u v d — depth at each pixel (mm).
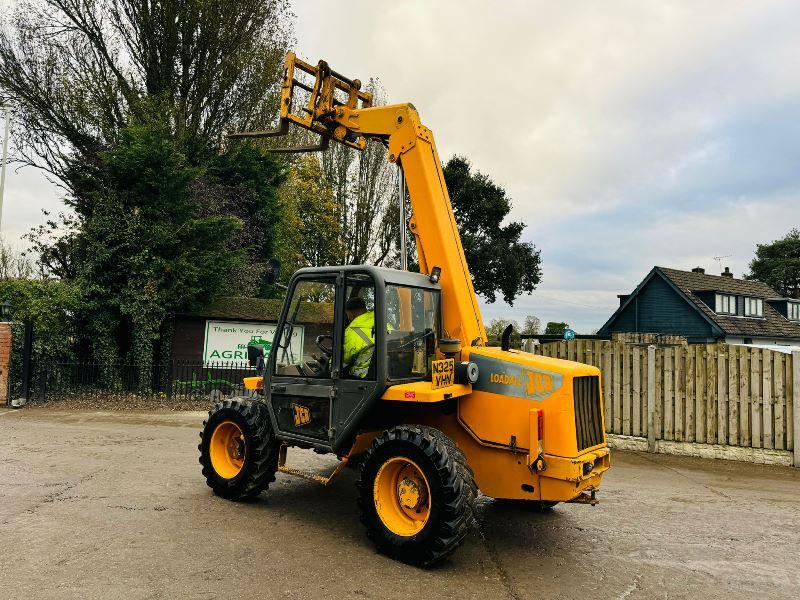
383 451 4418
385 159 28203
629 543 4961
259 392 6152
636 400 9211
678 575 4281
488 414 4664
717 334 28516
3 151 16328
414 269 24906
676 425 8852
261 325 15086
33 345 12164
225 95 18359
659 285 31156
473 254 30609
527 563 4422
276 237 20359
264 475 5488
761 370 8320
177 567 3982
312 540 4641
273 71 18344
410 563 4234
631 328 32500
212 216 14961
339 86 6312
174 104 16750
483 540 4926
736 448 8445
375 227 28438
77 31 16641
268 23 18734
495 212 31422
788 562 4598
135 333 13383
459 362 4680
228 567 4027
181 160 14055
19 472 6395
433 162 5711
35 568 3857
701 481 7305
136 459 7254
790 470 7910
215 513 5199
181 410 11914
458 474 4121
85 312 13141
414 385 4531
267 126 18984
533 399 4445
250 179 18922
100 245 13016
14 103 16156
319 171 27953
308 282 5172
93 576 3770
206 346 14641
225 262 14555
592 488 4699
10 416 10484
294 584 3807
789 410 8125
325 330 5055
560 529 5293
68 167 15664
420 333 4953
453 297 5227
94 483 6039
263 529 4844
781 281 52719
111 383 13195
